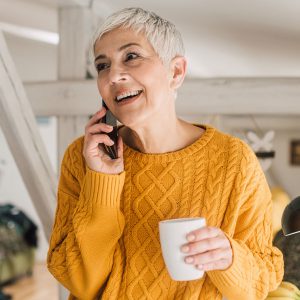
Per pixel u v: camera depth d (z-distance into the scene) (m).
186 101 1.98
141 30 1.04
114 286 1.09
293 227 1.16
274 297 1.44
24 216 5.35
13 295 4.53
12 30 3.54
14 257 5.02
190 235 0.90
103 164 1.05
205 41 2.56
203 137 1.14
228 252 0.94
